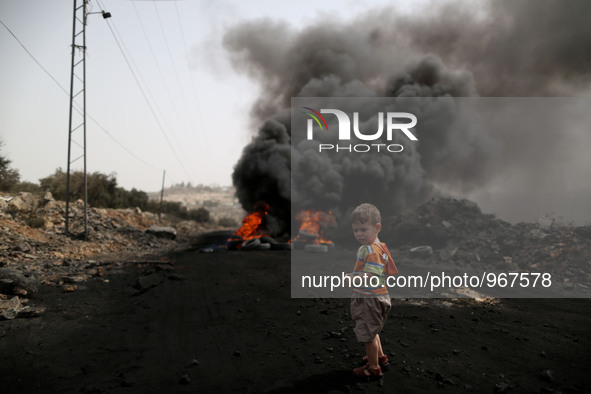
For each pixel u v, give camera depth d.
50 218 14.24
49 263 8.44
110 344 3.67
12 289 5.30
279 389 2.61
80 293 5.91
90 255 11.06
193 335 3.96
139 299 5.66
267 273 8.20
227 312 4.91
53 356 3.30
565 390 2.60
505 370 2.97
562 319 4.61
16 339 3.73
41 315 4.62
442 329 4.11
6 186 15.69
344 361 3.16
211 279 7.41
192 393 2.57
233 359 3.26
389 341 3.66
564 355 3.31
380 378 2.77
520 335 3.91
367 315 2.73
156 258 11.03
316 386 2.65
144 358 3.29
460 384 2.69
